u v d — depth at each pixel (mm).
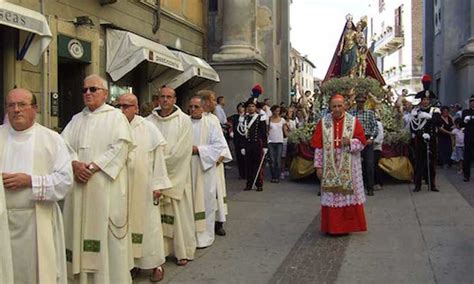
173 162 6398
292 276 5977
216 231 7934
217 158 7242
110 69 11719
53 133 4395
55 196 4227
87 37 10922
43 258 4227
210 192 7336
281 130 13656
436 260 6465
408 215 9133
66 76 11148
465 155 13156
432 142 11602
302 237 7781
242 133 12391
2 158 4242
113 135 5094
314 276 5961
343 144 7645
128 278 5230
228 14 17891
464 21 19984
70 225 5012
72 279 5055
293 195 11625
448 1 20141
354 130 7695
